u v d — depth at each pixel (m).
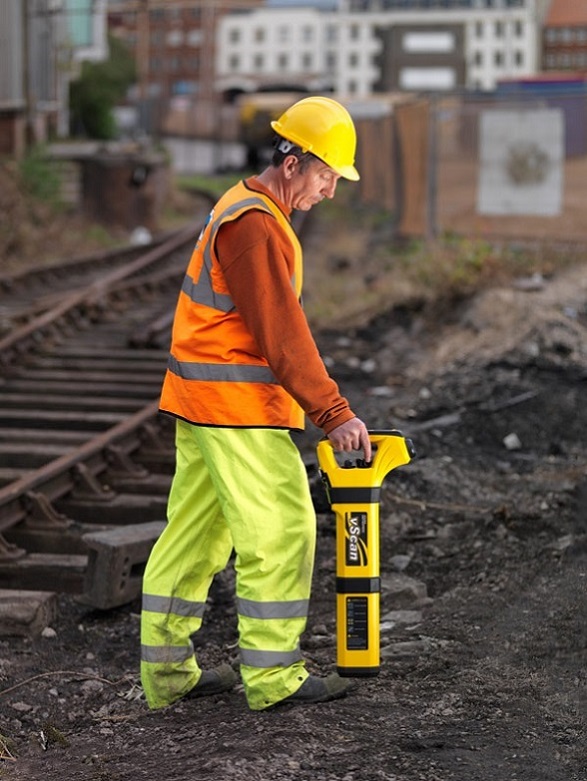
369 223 44.78
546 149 27.92
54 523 10.95
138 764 6.74
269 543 6.92
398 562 10.12
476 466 12.83
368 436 6.86
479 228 28.55
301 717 7.00
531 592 9.23
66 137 57.62
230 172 97.19
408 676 7.86
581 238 26.73
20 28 42.50
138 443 13.32
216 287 6.84
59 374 17.27
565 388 15.49
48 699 8.12
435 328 20.14
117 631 9.34
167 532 7.38
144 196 45.25
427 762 6.44
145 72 117.12
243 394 6.88
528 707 7.27
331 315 22.66
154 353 18.77
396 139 36.12
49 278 28.03
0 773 6.94
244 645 7.08
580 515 11.02
